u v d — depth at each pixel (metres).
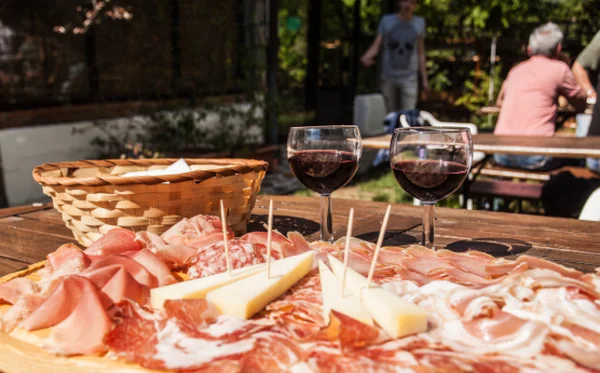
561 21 10.43
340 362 0.74
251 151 6.65
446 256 1.13
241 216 1.54
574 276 0.96
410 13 6.75
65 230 1.73
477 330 0.81
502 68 10.91
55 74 5.93
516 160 4.19
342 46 10.17
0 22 5.41
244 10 7.64
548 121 4.39
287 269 1.05
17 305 0.95
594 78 4.85
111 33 6.38
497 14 10.65
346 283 0.99
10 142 5.28
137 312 0.88
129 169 1.78
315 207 2.00
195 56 7.33
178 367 0.74
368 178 6.83
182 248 1.18
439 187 1.18
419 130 1.19
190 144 6.48
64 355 0.81
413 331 0.82
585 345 0.77
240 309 0.90
